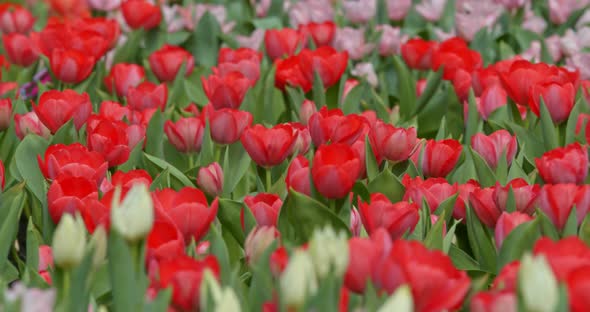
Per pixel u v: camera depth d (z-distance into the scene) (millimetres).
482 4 7980
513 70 4848
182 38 7371
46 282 2967
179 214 2934
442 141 4023
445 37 7344
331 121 3945
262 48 6980
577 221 3314
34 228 3686
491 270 3467
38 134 4543
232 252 3701
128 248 2389
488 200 3424
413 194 3578
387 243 2445
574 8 7855
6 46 6246
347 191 3326
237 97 4836
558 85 4453
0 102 4512
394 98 6484
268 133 3816
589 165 4273
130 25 6777
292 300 2182
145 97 5027
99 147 3939
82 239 2426
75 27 6234
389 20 8016
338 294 2318
